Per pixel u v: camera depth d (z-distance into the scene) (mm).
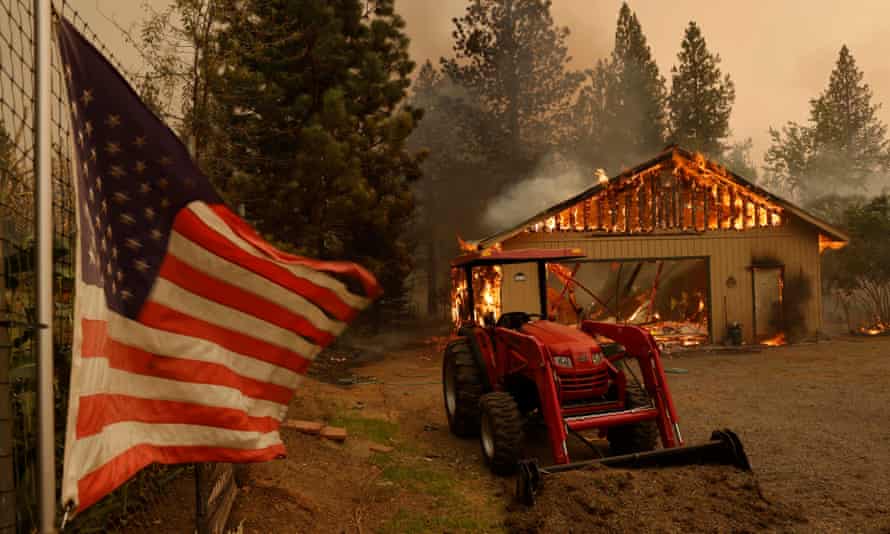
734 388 10703
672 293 20531
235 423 2484
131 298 2418
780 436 7336
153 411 2408
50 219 2061
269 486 4988
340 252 17344
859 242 20578
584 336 6562
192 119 6566
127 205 2447
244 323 2650
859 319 24047
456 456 6770
